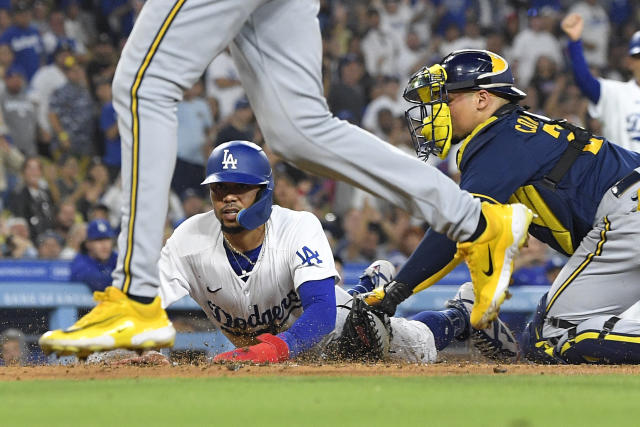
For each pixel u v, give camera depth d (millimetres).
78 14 40781
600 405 8055
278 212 15141
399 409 7664
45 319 25797
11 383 9805
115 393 8766
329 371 11477
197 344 25531
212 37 10203
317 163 10625
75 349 10117
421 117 14984
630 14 50250
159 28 10078
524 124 14609
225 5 10117
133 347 10328
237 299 15102
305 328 13859
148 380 10062
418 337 15406
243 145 14133
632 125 24672
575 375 11180
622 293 15305
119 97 10219
